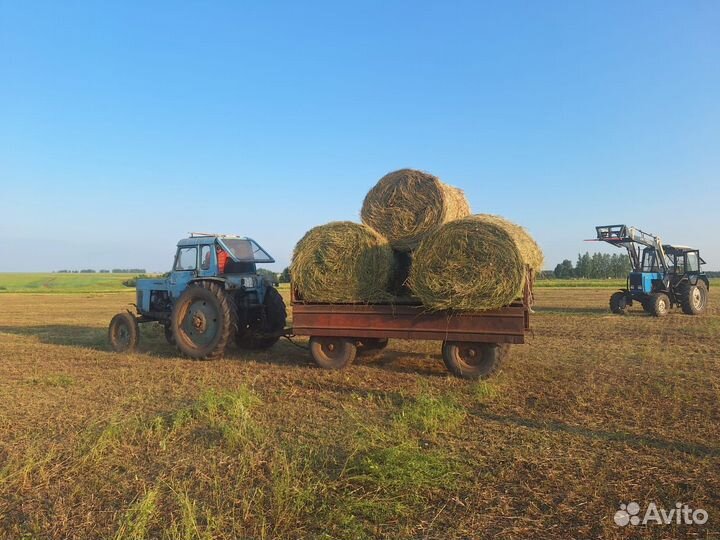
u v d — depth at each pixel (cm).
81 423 524
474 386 673
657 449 440
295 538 305
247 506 331
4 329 1509
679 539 300
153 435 478
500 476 383
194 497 356
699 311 1748
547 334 1216
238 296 970
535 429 496
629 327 1355
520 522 319
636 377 727
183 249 1012
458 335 714
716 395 622
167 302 1061
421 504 343
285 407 578
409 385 696
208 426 506
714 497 352
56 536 312
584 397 618
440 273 691
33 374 788
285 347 1078
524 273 659
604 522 318
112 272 14075
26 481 387
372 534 310
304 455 419
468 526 315
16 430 507
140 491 368
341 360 805
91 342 1177
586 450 438
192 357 920
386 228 777
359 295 768
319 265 778
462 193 861
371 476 374
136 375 776
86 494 366
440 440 461
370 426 492
